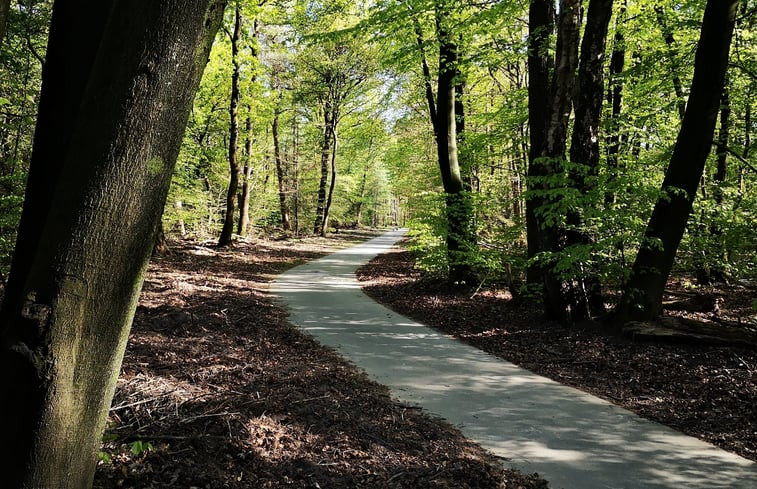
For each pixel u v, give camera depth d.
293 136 33.12
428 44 11.12
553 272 7.97
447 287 12.39
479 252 12.02
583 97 7.84
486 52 11.01
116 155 1.76
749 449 4.16
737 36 9.97
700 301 9.55
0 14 1.94
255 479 3.27
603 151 11.72
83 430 1.86
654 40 11.62
